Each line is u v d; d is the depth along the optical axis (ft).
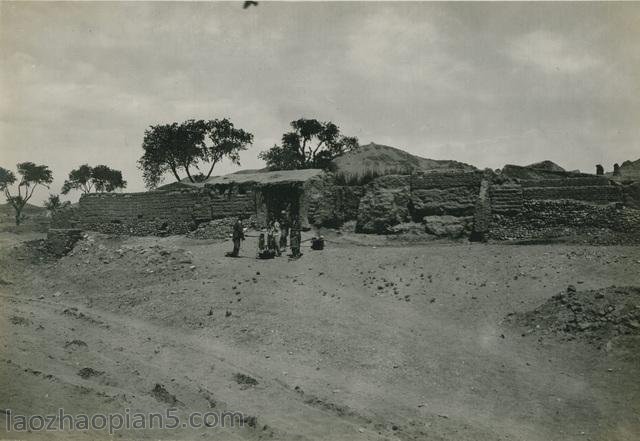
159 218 123.34
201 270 83.20
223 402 42.88
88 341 57.57
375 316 63.77
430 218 106.01
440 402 45.83
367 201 112.78
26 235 159.43
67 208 128.57
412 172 118.93
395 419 42.22
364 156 176.45
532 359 53.93
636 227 92.73
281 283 75.56
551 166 135.95
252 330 60.03
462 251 87.35
